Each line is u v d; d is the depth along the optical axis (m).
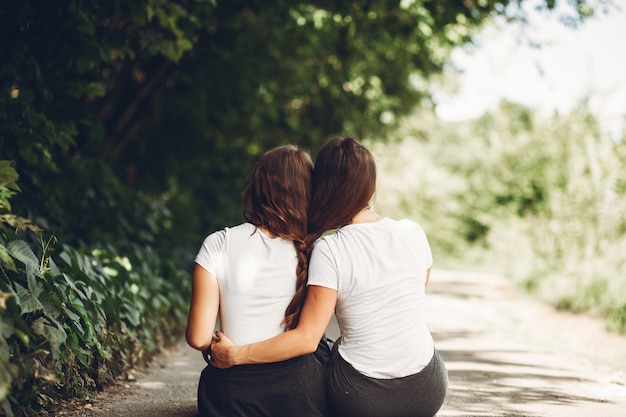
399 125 16.89
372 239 3.29
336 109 14.31
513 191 19.53
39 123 5.79
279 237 3.37
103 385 4.55
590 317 11.23
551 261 14.85
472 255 29.67
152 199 10.20
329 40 11.91
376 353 3.23
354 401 3.23
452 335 8.45
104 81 9.03
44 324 3.40
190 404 4.27
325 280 3.20
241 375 3.27
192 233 12.73
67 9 5.73
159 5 6.33
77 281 4.38
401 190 38.59
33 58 5.65
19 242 3.45
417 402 3.26
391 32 11.15
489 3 9.52
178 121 12.81
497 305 13.46
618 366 6.38
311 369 3.30
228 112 12.64
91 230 7.66
